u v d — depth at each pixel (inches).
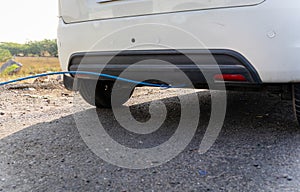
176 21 93.6
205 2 89.7
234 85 93.1
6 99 184.2
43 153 93.0
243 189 69.0
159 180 74.7
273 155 86.8
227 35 87.9
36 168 82.7
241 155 87.7
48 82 244.8
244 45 86.8
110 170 80.8
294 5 83.7
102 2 105.4
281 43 84.7
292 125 112.2
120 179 75.7
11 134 111.5
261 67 87.0
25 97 191.0
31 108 157.3
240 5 86.3
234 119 125.2
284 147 92.2
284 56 85.3
